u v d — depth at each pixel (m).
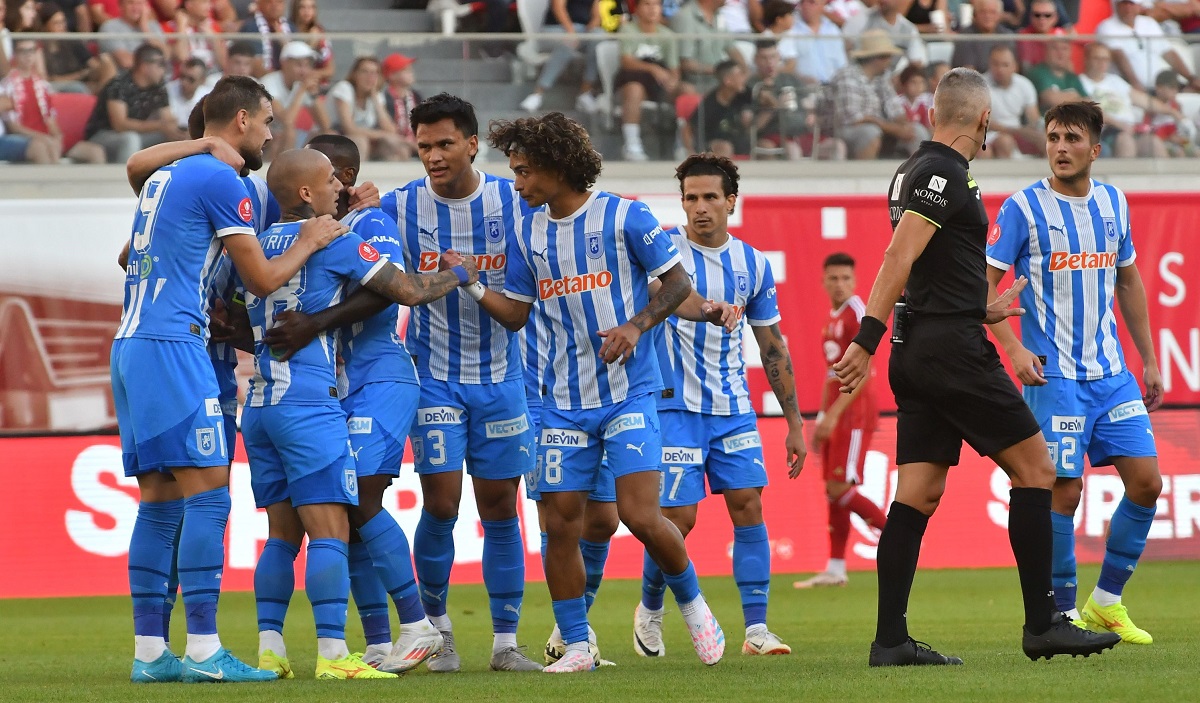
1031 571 17.03
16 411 35.53
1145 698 13.88
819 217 38.88
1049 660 17.89
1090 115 22.61
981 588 34.16
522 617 30.05
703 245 23.09
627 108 42.22
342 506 17.86
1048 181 23.23
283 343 17.58
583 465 18.27
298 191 18.25
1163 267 39.75
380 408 18.73
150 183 17.50
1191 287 39.78
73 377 35.88
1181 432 39.50
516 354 20.62
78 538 35.47
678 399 22.77
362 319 18.06
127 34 39.75
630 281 18.08
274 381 17.67
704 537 37.66
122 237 36.44
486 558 20.19
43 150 39.03
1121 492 39.16
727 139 42.62
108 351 36.12
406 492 35.66
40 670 20.09
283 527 18.38
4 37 38.91
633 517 17.84
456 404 20.17
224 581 35.38
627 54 42.22
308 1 47.62
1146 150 43.41
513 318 18.81
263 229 19.72
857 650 21.39
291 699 14.66
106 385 36.06
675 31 48.62
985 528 38.72
